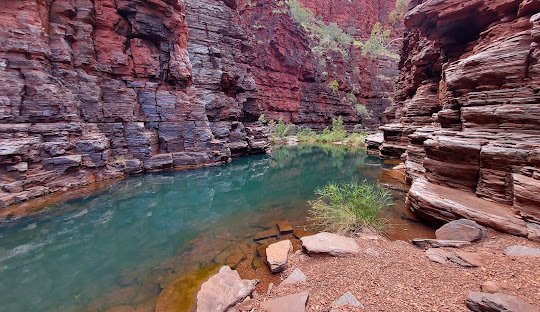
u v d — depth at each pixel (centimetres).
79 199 825
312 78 3719
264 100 3162
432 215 559
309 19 4488
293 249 493
